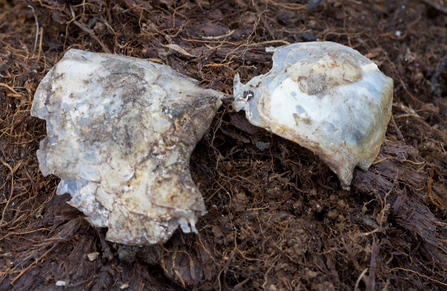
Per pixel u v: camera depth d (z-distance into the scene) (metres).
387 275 0.12
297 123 0.12
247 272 0.12
